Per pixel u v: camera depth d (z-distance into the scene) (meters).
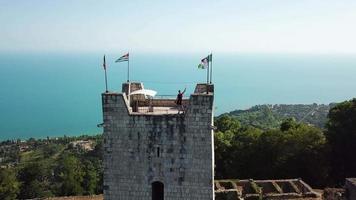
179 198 42.34
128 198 43.22
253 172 120.75
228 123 145.38
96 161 183.25
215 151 127.31
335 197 86.75
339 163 114.94
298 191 92.94
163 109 47.53
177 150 41.88
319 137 117.38
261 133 128.50
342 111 115.25
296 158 114.88
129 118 42.31
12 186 137.00
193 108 41.09
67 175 144.25
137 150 42.53
